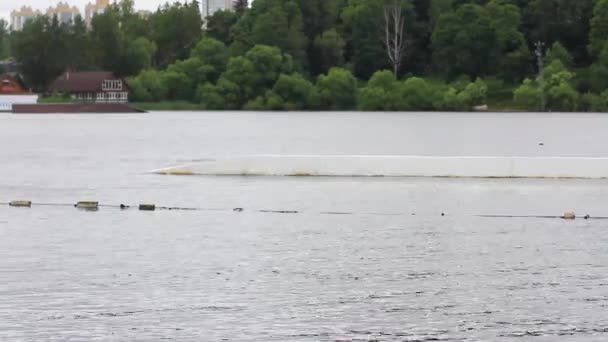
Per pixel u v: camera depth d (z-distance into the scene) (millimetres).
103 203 188000
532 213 171750
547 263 129000
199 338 97062
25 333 98062
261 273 122438
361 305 108125
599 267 126438
